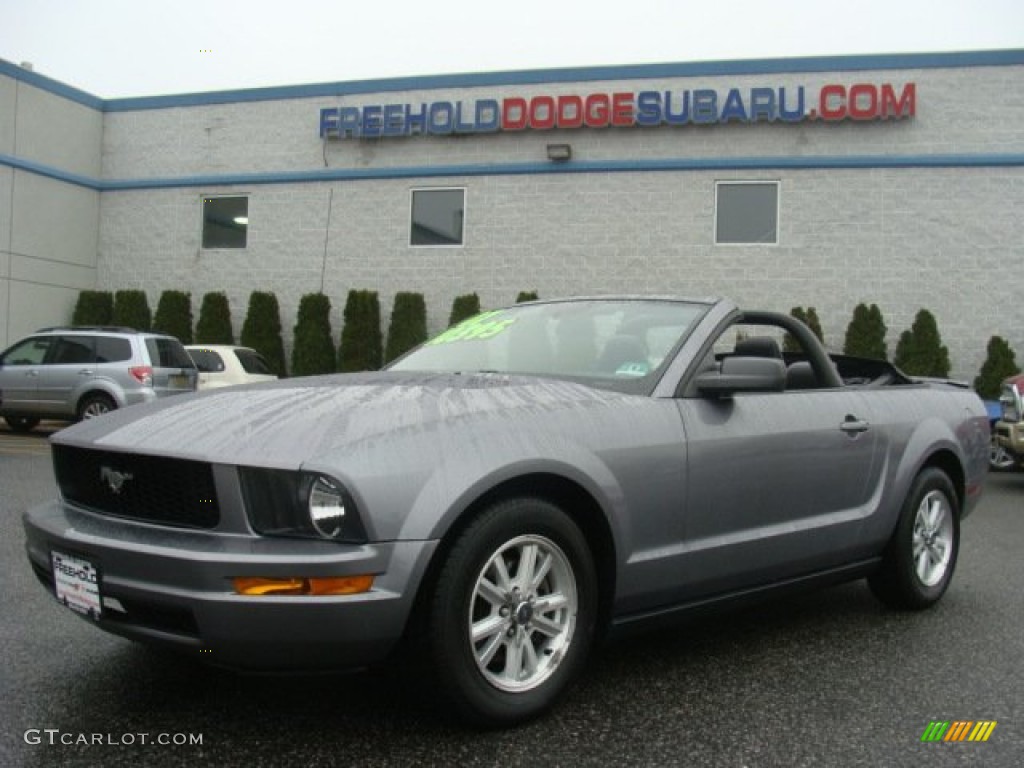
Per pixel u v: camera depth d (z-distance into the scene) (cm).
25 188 1752
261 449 287
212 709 333
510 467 305
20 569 534
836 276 1535
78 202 1859
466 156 1683
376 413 309
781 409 416
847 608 505
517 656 316
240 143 1811
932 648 429
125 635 300
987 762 301
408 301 1659
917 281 1512
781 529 407
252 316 1727
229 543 279
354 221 1739
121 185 1883
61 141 1819
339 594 273
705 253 1580
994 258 1492
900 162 1514
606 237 1617
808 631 456
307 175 1761
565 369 402
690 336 401
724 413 388
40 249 1784
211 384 1445
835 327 1534
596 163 1617
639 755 301
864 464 455
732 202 1585
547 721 328
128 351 1326
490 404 329
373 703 340
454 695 297
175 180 1848
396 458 288
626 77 1605
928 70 1512
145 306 1825
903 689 370
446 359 441
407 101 1708
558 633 329
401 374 393
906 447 483
